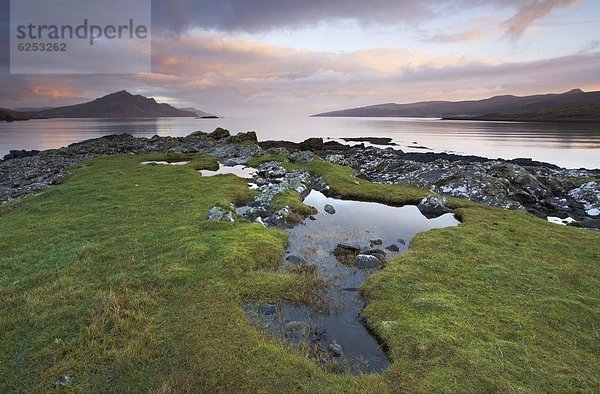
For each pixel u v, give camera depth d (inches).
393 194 1152.2
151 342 389.1
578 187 1219.2
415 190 1192.8
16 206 1010.1
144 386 332.2
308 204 1088.2
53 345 385.1
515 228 801.6
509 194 1143.0
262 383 339.0
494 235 752.3
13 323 422.6
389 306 481.4
